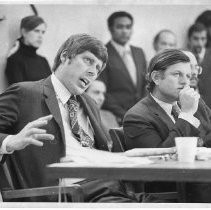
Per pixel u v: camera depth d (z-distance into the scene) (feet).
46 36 35.53
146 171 12.79
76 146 18.69
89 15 36.70
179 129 18.75
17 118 18.33
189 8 37.78
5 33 34.63
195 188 18.10
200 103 21.76
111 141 19.80
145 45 37.37
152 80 20.84
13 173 17.87
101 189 17.24
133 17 37.22
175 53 20.56
